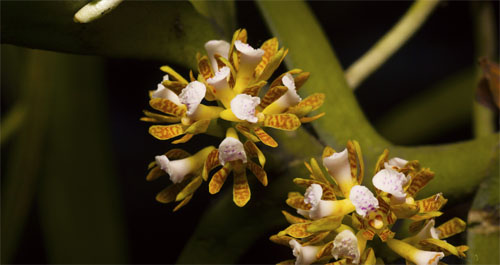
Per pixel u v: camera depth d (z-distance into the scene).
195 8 0.20
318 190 0.17
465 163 0.20
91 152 0.29
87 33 0.19
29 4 0.18
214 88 0.18
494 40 0.30
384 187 0.17
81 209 0.29
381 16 0.46
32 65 0.28
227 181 0.31
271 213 0.20
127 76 0.46
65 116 0.28
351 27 0.46
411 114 0.32
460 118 0.32
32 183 0.28
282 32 0.22
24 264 0.43
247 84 0.18
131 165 0.47
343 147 0.21
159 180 0.46
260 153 0.18
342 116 0.21
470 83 0.32
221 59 0.18
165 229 0.45
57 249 0.28
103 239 0.29
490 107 0.23
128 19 0.19
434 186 0.20
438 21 0.45
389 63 0.47
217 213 0.21
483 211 0.21
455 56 0.47
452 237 0.21
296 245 0.18
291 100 0.18
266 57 0.19
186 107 0.18
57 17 0.18
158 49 0.20
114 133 0.47
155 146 0.47
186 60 0.20
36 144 0.28
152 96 0.18
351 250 0.17
